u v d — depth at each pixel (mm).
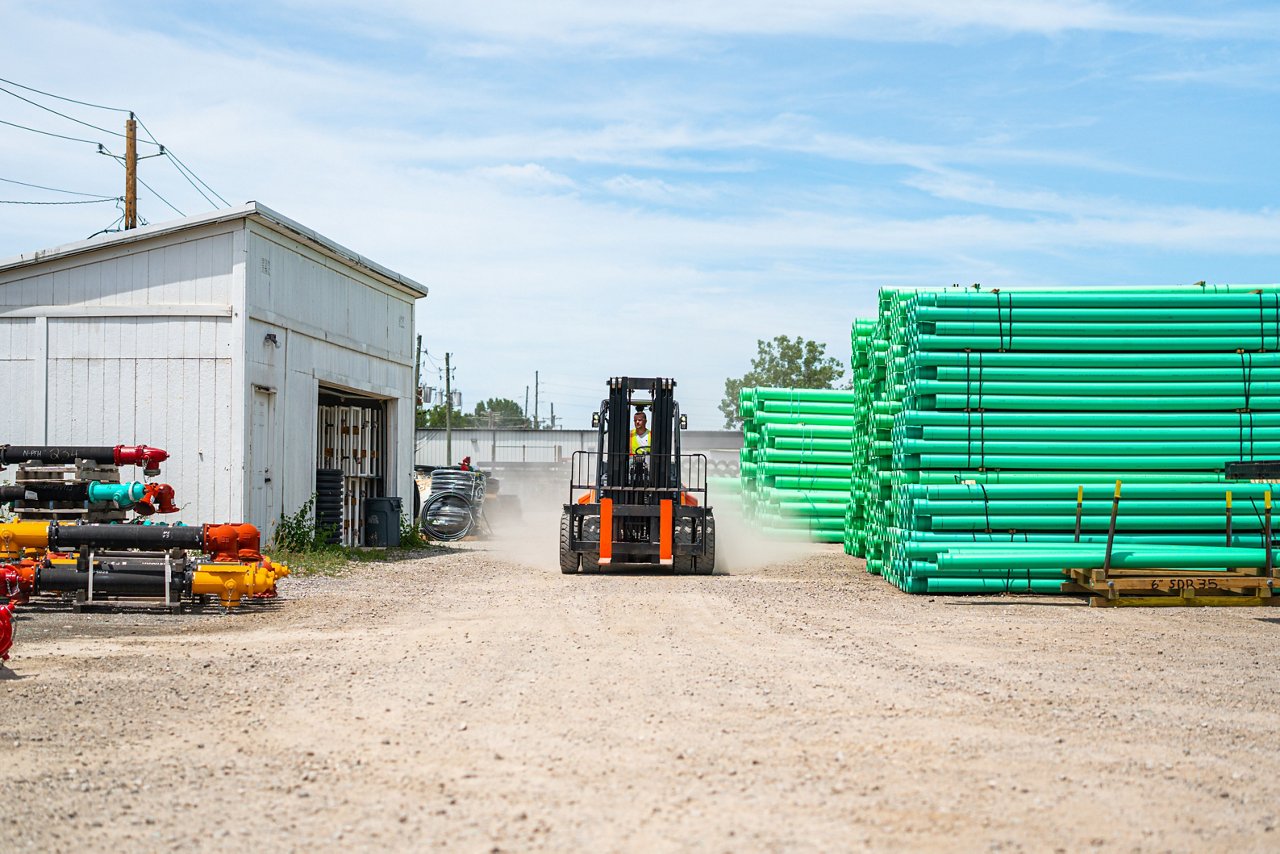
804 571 20016
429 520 29781
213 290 18766
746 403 29359
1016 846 5086
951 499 15945
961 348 16375
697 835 5219
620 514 18859
